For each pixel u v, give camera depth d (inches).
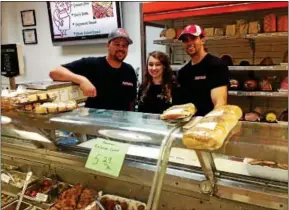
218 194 40.4
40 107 48.6
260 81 107.8
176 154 47.9
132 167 45.4
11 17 183.3
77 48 164.9
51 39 169.2
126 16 146.2
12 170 67.2
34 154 60.9
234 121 38.2
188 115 39.7
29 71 187.5
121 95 93.4
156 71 94.3
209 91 88.1
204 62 88.9
